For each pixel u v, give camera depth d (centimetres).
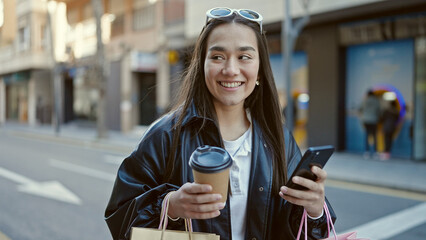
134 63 1532
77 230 465
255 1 1115
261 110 148
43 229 468
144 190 131
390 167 840
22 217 514
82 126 2077
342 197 618
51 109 2431
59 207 562
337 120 1035
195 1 1292
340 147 1044
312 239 133
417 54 910
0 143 1473
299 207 134
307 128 1098
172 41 1464
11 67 2428
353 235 128
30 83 2516
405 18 891
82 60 1975
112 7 1823
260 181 138
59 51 2084
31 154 1144
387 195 631
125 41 1755
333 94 1034
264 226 136
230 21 134
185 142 136
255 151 141
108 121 1864
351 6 903
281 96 1188
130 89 1730
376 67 990
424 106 912
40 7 1741
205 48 139
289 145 153
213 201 104
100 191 662
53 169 877
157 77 1590
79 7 1961
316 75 1070
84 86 2061
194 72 143
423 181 695
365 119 993
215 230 131
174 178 134
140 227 122
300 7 1008
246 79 134
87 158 1058
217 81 134
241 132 145
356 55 1029
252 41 135
